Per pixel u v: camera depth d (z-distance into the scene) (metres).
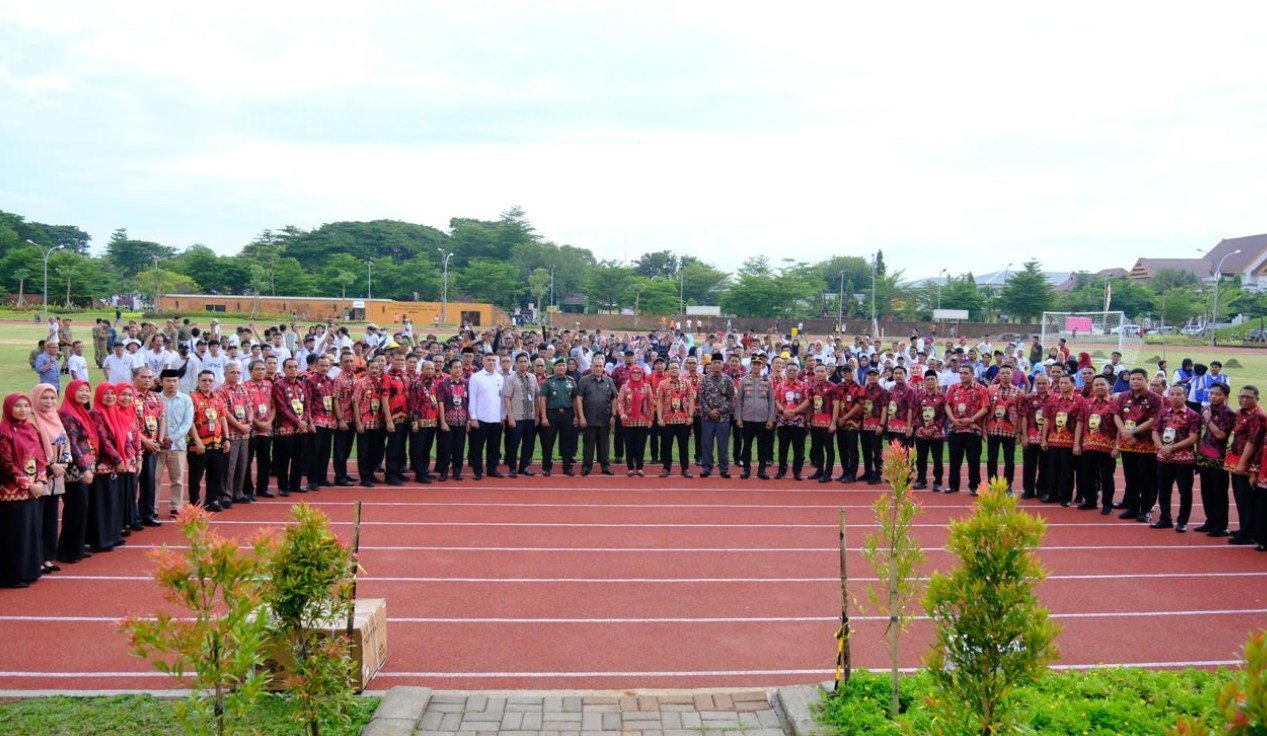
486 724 5.56
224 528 10.49
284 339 24.03
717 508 12.10
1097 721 5.44
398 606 7.89
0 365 28.88
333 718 4.97
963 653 4.31
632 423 14.31
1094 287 84.31
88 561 9.13
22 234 108.56
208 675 4.05
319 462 13.04
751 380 14.44
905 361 22.30
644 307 89.06
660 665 6.72
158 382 11.05
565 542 10.15
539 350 20.20
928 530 11.15
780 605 8.12
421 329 73.12
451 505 12.02
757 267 106.44
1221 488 10.95
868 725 5.27
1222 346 60.72
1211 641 7.46
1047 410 13.07
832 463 14.23
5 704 5.66
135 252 119.38
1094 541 10.74
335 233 109.56
